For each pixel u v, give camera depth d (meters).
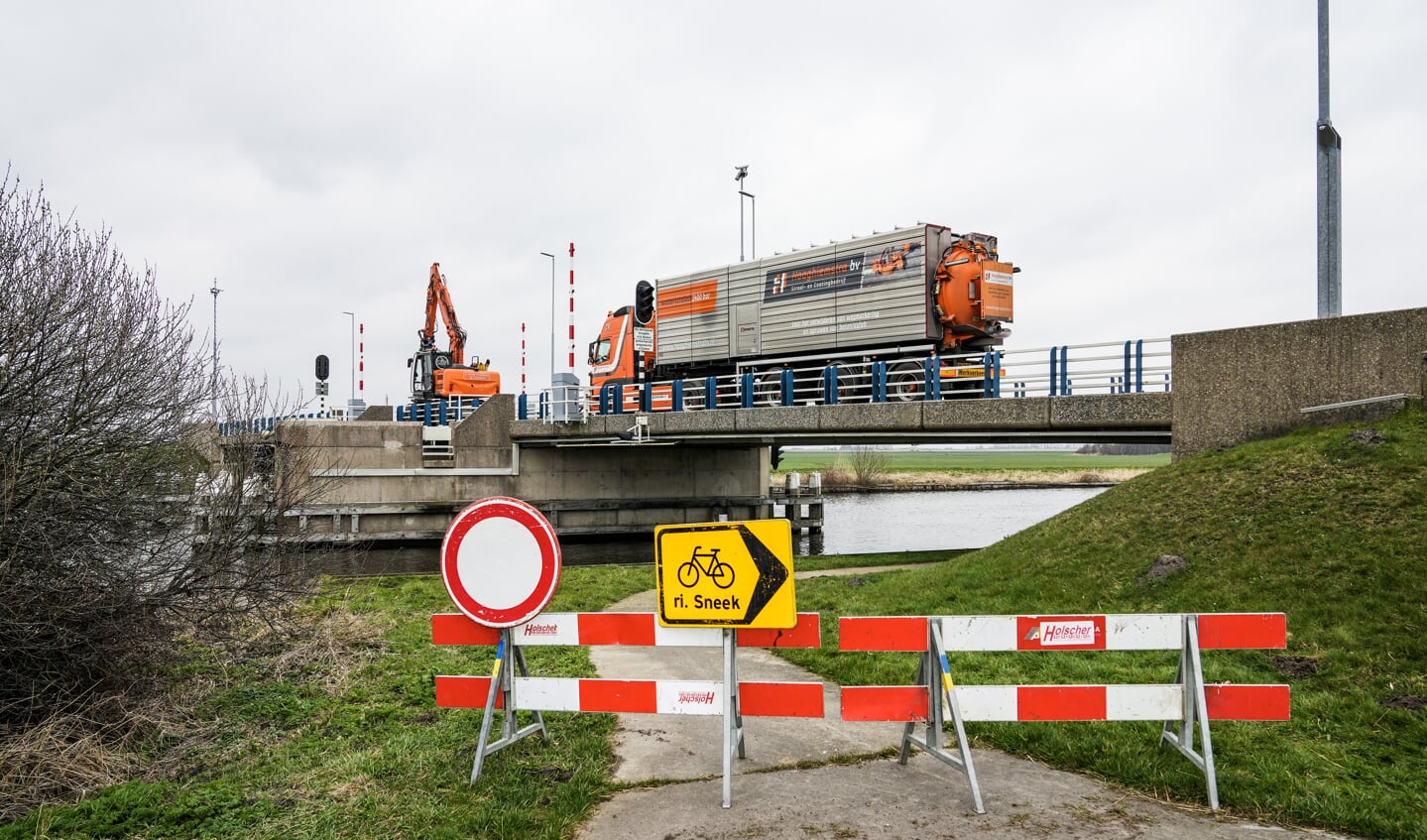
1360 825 4.25
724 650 4.98
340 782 4.95
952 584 10.70
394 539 29.38
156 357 6.98
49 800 4.81
